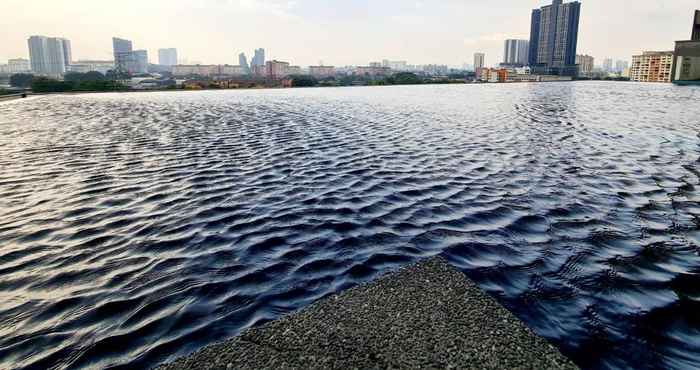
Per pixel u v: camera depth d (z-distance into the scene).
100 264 5.53
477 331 2.87
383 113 27.97
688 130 18.02
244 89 83.38
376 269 5.27
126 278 5.12
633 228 6.55
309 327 2.97
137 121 24.64
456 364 2.54
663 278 4.88
